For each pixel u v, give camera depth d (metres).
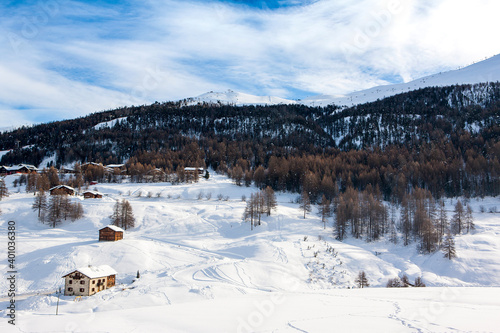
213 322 26.05
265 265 62.91
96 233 90.31
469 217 87.00
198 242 83.94
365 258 71.00
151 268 65.00
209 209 114.25
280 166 157.12
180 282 53.22
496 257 63.19
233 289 49.72
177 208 115.19
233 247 78.38
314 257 69.62
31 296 49.66
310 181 134.00
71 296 50.09
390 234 91.12
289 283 56.53
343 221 89.19
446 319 23.17
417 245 78.31
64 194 110.75
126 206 97.50
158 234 92.00
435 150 173.38
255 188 155.38
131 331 24.36
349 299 33.44
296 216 106.75
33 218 99.62
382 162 173.75
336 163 167.62
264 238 85.31
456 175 136.75
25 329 27.84
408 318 23.86
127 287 53.62
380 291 39.41
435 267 65.50
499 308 26.53
